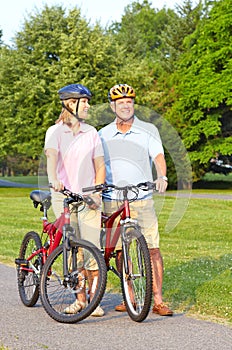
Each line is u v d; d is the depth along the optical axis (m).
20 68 50.84
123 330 6.19
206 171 56.44
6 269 10.07
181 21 69.44
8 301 7.71
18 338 5.93
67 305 6.99
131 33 78.12
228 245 13.23
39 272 7.22
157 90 58.16
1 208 24.39
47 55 51.69
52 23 51.28
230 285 7.98
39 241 7.48
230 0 50.09
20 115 49.41
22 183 64.56
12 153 52.03
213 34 51.47
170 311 6.74
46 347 5.62
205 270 9.29
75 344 5.71
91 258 6.66
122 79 50.72
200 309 6.97
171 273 9.05
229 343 5.67
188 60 52.97
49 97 49.41
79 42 49.72
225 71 49.31
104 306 7.34
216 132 50.41
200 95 49.94
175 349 5.49
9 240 13.72
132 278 6.55
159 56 74.00
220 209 24.58
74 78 48.81
